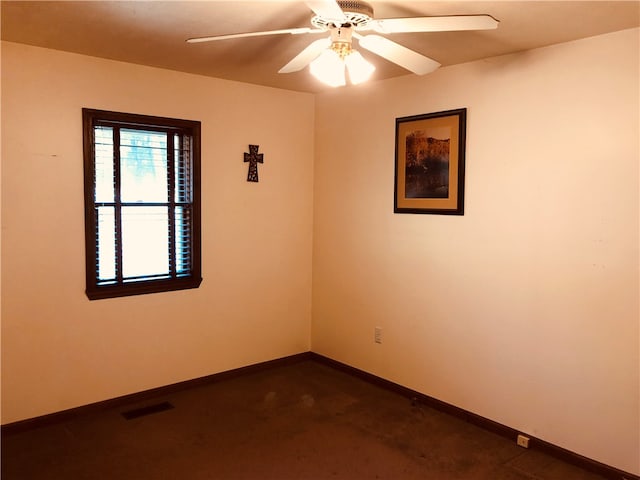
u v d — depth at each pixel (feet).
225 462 9.20
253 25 8.50
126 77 10.93
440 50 9.66
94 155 10.67
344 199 13.56
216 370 13.00
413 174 11.68
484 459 9.43
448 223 11.09
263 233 13.56
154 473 8.79
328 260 14.17
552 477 8.86
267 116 13.34
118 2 7.50
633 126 8.31
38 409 10.36
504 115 9.96
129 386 11.54
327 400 12.00
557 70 9.16
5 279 9.82
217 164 12.51
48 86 9.99
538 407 9.73
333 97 13.67
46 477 8.58
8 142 9.65
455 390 11.18
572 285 9.14
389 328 12.57
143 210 11.62
